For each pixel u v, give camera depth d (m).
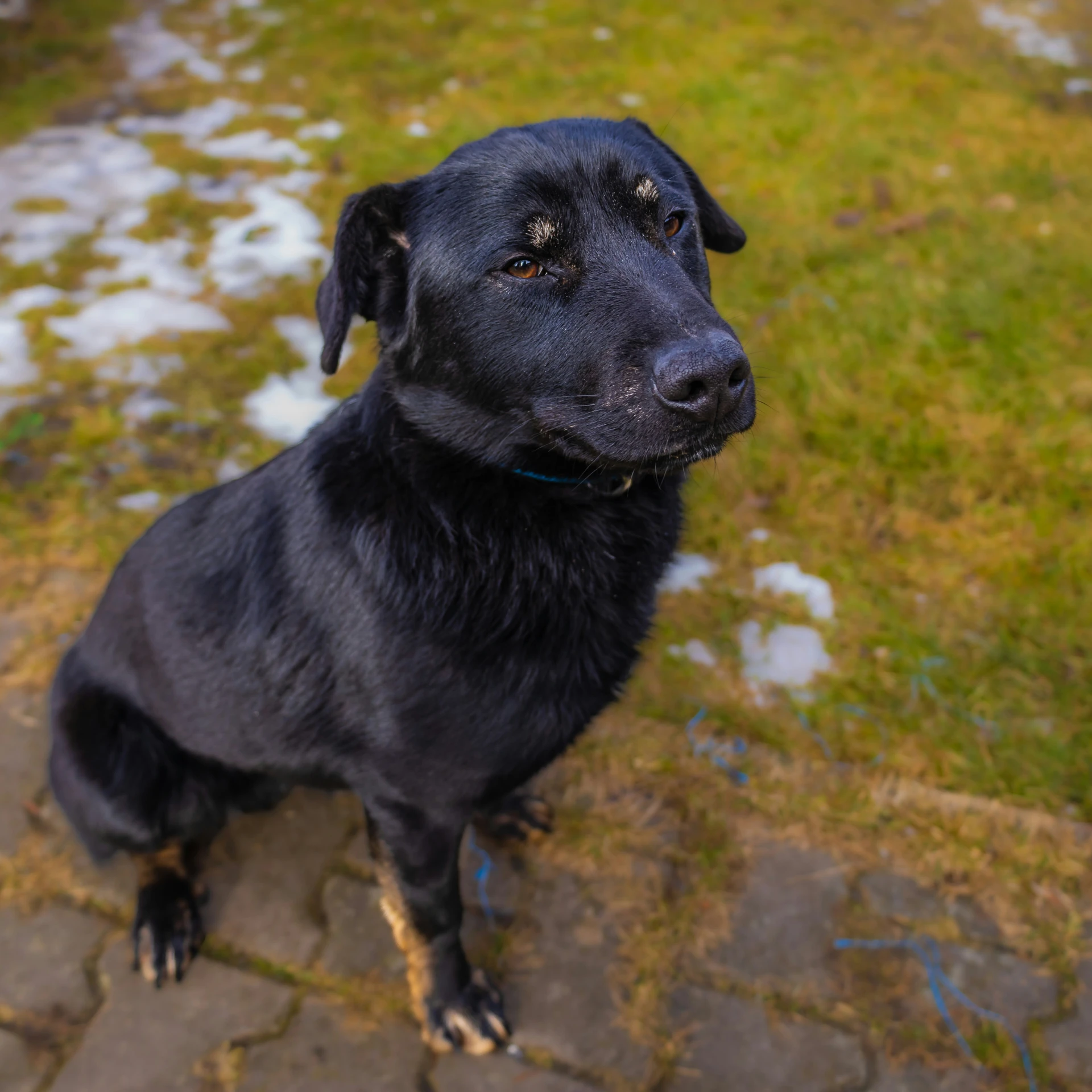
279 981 2.41
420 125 6.30
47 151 5.87
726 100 6.56
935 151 6.01
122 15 7.70
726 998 2.38
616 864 2.65
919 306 4.67
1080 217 5.38
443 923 2.25
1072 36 7.55
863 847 2.68
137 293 4.72
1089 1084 2.22
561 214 1.85
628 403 1.74
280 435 3.99
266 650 2.14
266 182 5.65
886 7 7.99
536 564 2.01
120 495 3.68
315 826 2.75
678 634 3.27
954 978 2.41
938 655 3.18
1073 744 2.92
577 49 7.29
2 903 2.53
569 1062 2.27
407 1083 2.23
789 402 4.16
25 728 2.92
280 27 7.57
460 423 1.98
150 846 2.40
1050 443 3.92
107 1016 2.32
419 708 1.96
